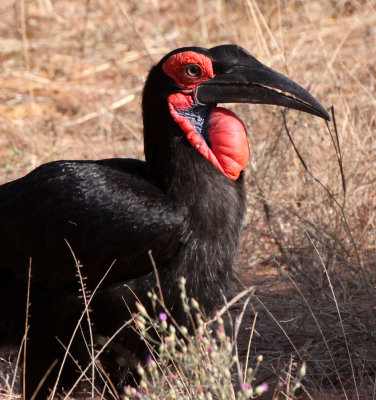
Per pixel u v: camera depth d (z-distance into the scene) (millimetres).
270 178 15477
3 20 25875
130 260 9508
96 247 9508
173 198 9688
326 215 14711
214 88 9883
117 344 9672
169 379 9492
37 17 26438
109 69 23453
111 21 26328
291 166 16094
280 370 11031
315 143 16125
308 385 10914
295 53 19594
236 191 9945
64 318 9648
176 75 9805
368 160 15477
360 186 15359
